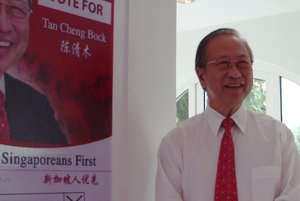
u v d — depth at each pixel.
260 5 3.74
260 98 4.20
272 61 4.02
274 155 1.59
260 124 1.67
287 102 4.13
